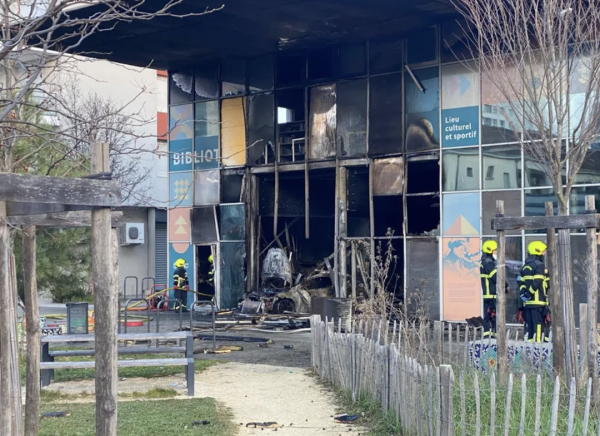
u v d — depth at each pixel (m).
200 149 28.16
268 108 26.52
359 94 24.09
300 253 28.55
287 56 26.17
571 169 12.91
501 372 9.29
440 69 22.22
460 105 21.73
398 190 23.05
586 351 8.89
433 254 21.98
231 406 10.69
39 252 21.75
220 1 20.16
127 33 23.42
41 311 28.16
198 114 28.28
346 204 24.64
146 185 34.72
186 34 23.61
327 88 24.97
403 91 23.00
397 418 8.81
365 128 23.91
